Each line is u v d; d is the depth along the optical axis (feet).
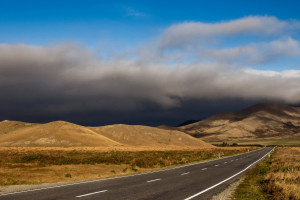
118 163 115.96
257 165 105.19
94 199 36.88
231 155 200.34
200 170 84.43
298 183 50.14
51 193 41.32
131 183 53.72
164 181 57.41
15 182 55.52
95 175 72.38
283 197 38.70
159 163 114.52
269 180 55.16
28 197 37.93
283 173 61.93
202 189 47.14
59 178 65.92
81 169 92.48
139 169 91.50
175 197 39.42
